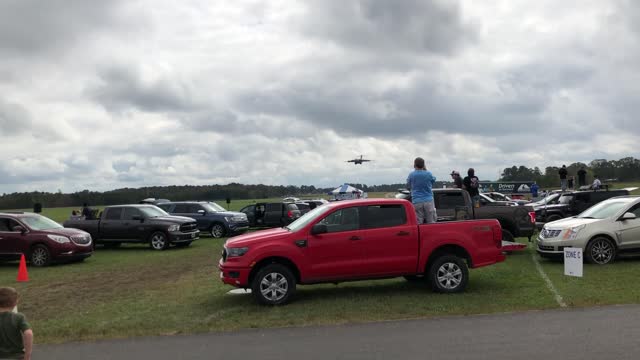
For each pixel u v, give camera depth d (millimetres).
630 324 7395
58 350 7289
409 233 10047
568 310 8445
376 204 10164
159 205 27703
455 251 10383
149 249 22453
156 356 6785
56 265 17469
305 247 9758
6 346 4785
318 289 11078
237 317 8836
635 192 36906
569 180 39375
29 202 105312
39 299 11523
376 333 7465
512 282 11062
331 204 10367
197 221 27125
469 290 10344
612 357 5949
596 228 13188
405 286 11031
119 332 8180
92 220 22703
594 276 11422
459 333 7258
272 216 29719
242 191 140250
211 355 6703
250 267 9633
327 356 6426
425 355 6285
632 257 14266
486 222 10383
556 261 14102
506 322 7785
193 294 11219
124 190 108438
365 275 9930
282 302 9609
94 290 12422
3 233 17516
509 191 53344
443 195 15227
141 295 11430
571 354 6098
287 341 7238
